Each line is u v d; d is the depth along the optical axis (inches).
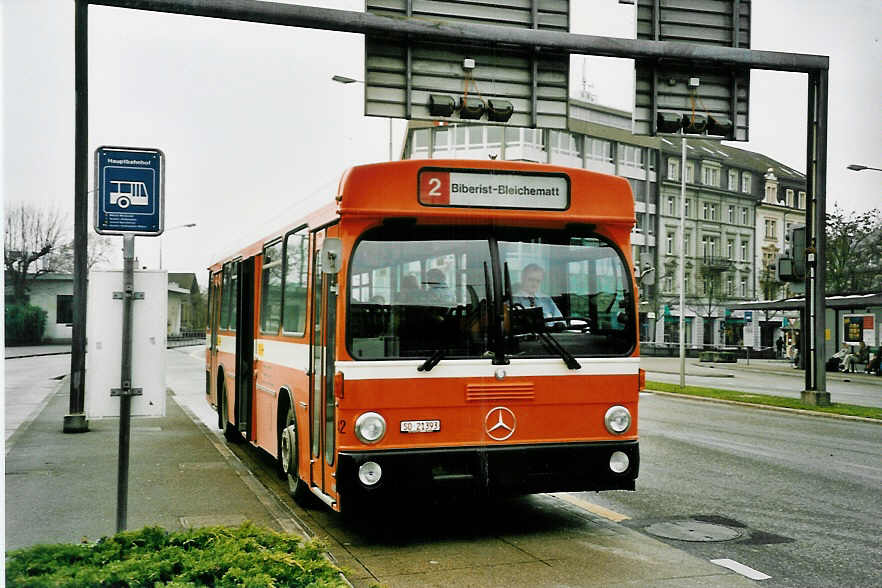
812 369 806.5
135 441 524.7
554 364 283.1
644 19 557.0
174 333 3907.5
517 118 533.6
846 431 624.1
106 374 221.8
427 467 267.4
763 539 293.3
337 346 268.2
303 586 174.9
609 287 294.5
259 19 453.1
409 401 269.9
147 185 222.8
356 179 273.3
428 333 274.1
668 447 523.5
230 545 192.5
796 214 3437.5
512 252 285.0
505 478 273.1
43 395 884.0
